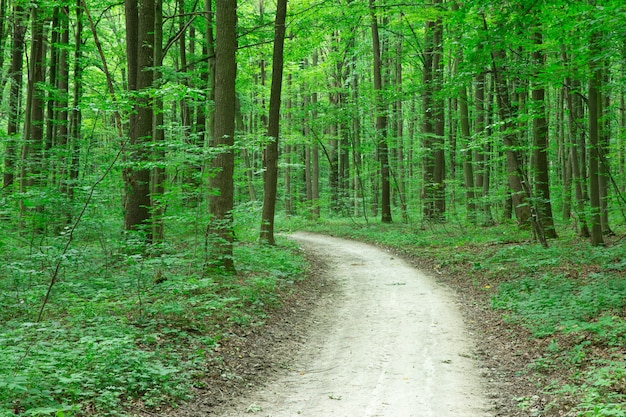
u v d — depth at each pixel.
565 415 5.33
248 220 14.27
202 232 13.05
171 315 8.91
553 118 24.23
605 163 15.47
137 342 7.46
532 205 15.88
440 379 6.91
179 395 6.02
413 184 28.42
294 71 28.86
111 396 5.48
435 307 11.33
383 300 12.20
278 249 18.27
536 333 8.33
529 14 12.27
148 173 13.42
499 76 15.10
